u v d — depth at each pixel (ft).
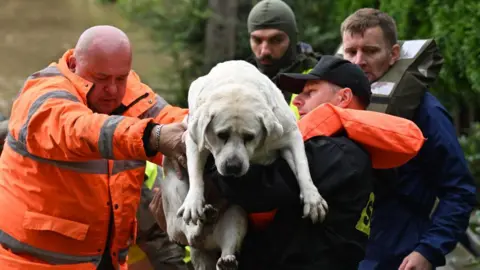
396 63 22.09
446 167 21.03
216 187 16.57
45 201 19.43
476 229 29.07
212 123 15.80
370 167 17.17
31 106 18.65
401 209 21.33
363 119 17.08
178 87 48.70
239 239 16.83
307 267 16.66
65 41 69.51
